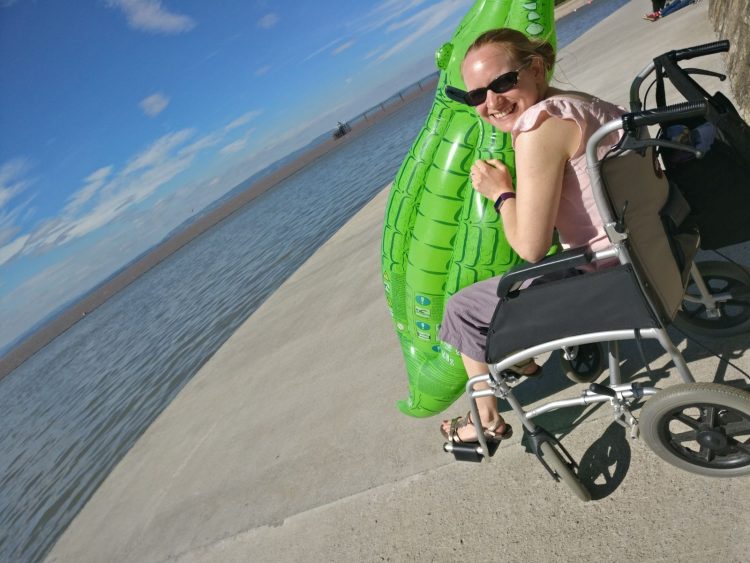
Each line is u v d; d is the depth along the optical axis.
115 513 3.85
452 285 2.35
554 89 1.75
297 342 5.23
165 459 4.27
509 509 2.20
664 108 1.32
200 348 8.14
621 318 1.61
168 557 3.02
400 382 3.52
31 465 7.27
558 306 1.66
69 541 3.85
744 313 2.30
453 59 2.19
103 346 15.09
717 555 1.67
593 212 1.61
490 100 1.68
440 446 2.73
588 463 2.20
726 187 1.82
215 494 3.38
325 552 2.49
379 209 8.75
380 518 2.50
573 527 1.99
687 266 1.79
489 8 2.09
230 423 4.28
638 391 1.80
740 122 1.65
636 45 8.88
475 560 2.08
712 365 2.30
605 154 1.52
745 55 4.28
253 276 11.23
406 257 2.53
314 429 3.50
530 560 1.96
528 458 2.38
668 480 1.97
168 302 15.45
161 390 7.18
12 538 5.05
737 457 1.80
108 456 5.77
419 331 2.57
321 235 11.20
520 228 1.60
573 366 2.61
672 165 1.87
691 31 7.30
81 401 9.38
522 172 1.55
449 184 2.24
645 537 1.83
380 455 2.90
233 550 2.81
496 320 1.76
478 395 2.05
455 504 2.36
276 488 3.11
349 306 5.40
